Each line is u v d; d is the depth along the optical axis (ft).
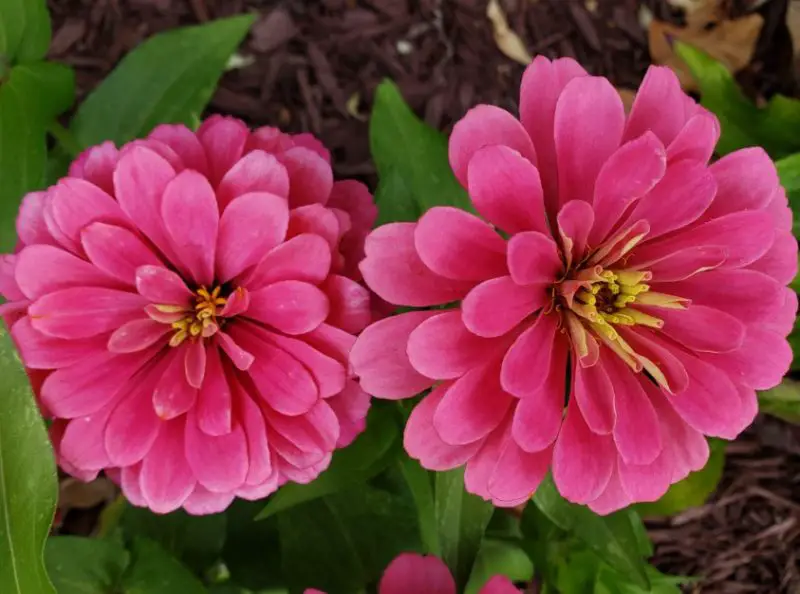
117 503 0.89
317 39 1.07
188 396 0.61
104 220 0.60
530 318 0.60
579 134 0.58
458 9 1.09
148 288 0.60
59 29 1.03
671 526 1.10
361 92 1.07
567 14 1.11
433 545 0.77
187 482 0.61
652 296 0.60
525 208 0.57
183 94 0.87
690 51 0.99
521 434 0.55
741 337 0.58
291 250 0.59
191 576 0.76
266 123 1.05
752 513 1.11
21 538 0.60
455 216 0.55
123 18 1.04
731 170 0.60
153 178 0.59
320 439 0.61
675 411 0.62
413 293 0.57
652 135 0.55
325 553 0.83
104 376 0.60
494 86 1.09
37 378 0.61
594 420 0.57
